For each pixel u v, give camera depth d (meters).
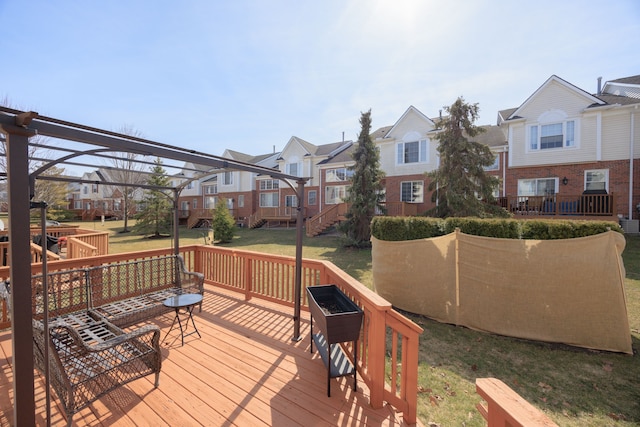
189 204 33.78
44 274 1.81
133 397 2.52
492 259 4.65
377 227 6.23
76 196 37.84
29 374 1.55
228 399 2.52
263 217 24.56
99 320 3.47
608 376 3.46
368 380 2.58
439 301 5.13
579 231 4.30
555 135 13.80
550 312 4.30
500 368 3.62
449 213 12.27
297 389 2.67
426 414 2.76
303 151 24.67
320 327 2.75
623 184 12.51
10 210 1.44
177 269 4.89
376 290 6.09
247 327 4.00
